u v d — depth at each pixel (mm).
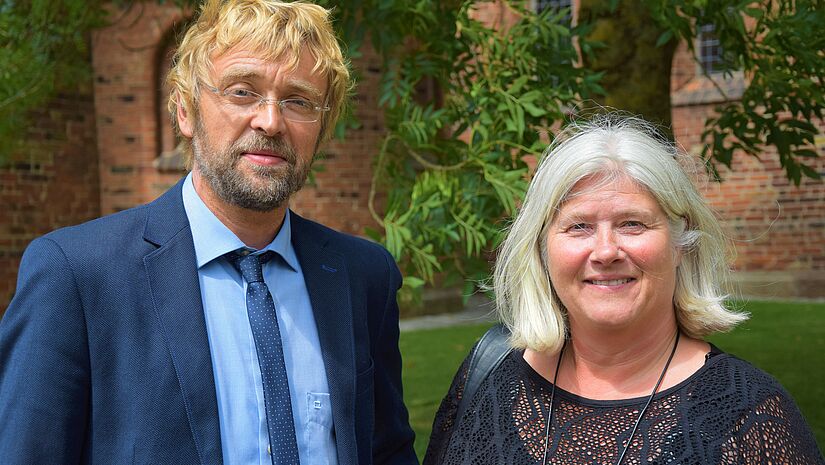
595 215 1925
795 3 3838
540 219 2023
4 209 9789
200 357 1975
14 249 9883
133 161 10648
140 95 10570
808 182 11305
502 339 2234
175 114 2295
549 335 2047
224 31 2004
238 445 1988
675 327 2051
